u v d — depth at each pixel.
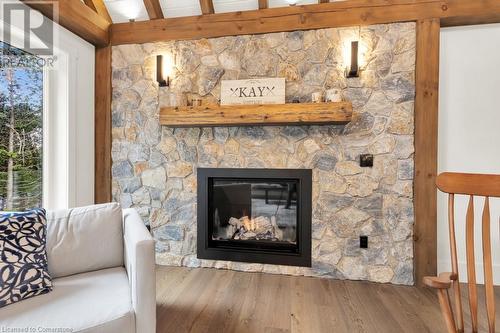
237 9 2.62
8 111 2.17
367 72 2.33
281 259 2.45
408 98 2.27
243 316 1.78
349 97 2.35
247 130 2.51
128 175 2.72
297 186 2.48
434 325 1.70
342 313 1.83
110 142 2.75
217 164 2.57
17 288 1.20
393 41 2.29
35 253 1.33
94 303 1.21
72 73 2.50
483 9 2.15
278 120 2.26
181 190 2.63
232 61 2.54
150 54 2.68
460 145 2.35
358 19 2.33
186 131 2.62
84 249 1.53
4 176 2.16
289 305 1.92
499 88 2.30
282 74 2.46
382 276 2.29
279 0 2.52
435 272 2.21
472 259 1.19
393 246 2.29
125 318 1.16
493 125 2.31
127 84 2.72
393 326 1.69
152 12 2.62
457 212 2.35
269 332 1.63
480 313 1.84
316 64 2.41
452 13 2.20
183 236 2.62
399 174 2.28
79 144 2.59
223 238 2.66
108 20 2.72
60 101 2.46
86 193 2.68
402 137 2.28
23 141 2.27
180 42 2.63
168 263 2.63
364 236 2.32
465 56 2.34
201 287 2.18
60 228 1.53
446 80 2.36
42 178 2.42
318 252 2.39
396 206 2.29
